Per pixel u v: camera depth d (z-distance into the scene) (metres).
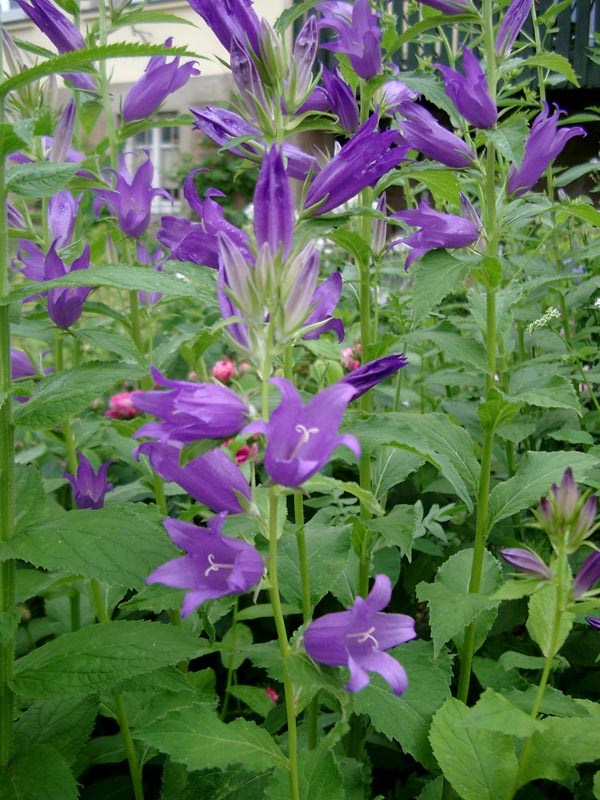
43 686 0.44
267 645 0.53
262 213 0.39
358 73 0.57
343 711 0.36
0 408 0.44
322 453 0.33
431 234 0.54
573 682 0.66
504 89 0.70
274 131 0.49
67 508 0.92
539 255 0.97
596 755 0.44
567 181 0.89
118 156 0.68
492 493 0.54
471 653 0.55
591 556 0.40
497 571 0.56
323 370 0.60
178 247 0.49
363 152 0.47
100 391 0.45
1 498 0.45
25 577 0.67
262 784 0.52
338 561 0.52
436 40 0.75
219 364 1.01
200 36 2.73
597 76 1.92
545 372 0.67
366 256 0.58
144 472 0.67
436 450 0.55
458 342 0.55
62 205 0.61
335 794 0.41
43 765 0.46
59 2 0.64
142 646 0.45
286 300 0.37
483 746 0.46
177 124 0.68
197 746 0.41
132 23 0.65
